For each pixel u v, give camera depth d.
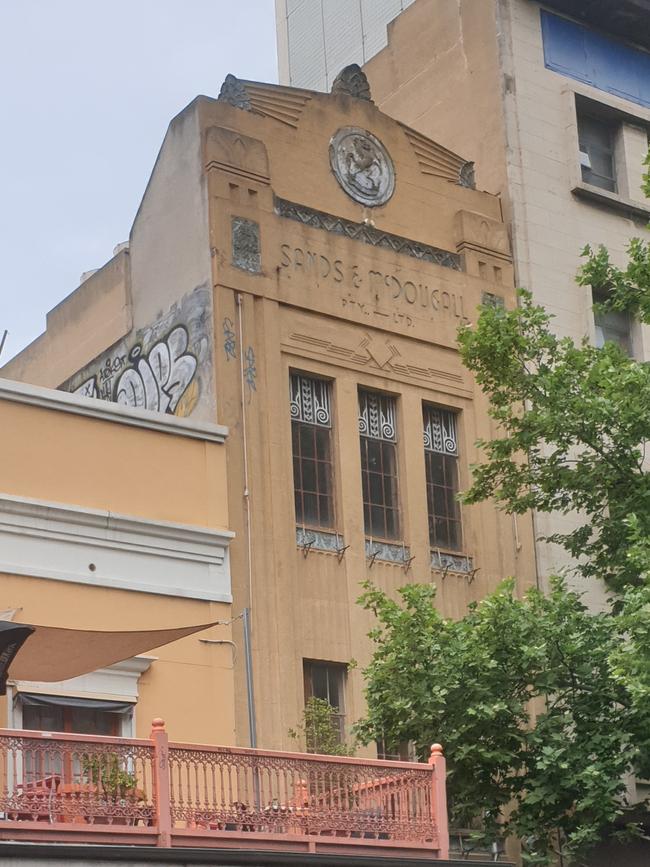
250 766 18.30
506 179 29.59
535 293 29.11
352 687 24.52
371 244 27.06
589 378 22.47
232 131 25.77
